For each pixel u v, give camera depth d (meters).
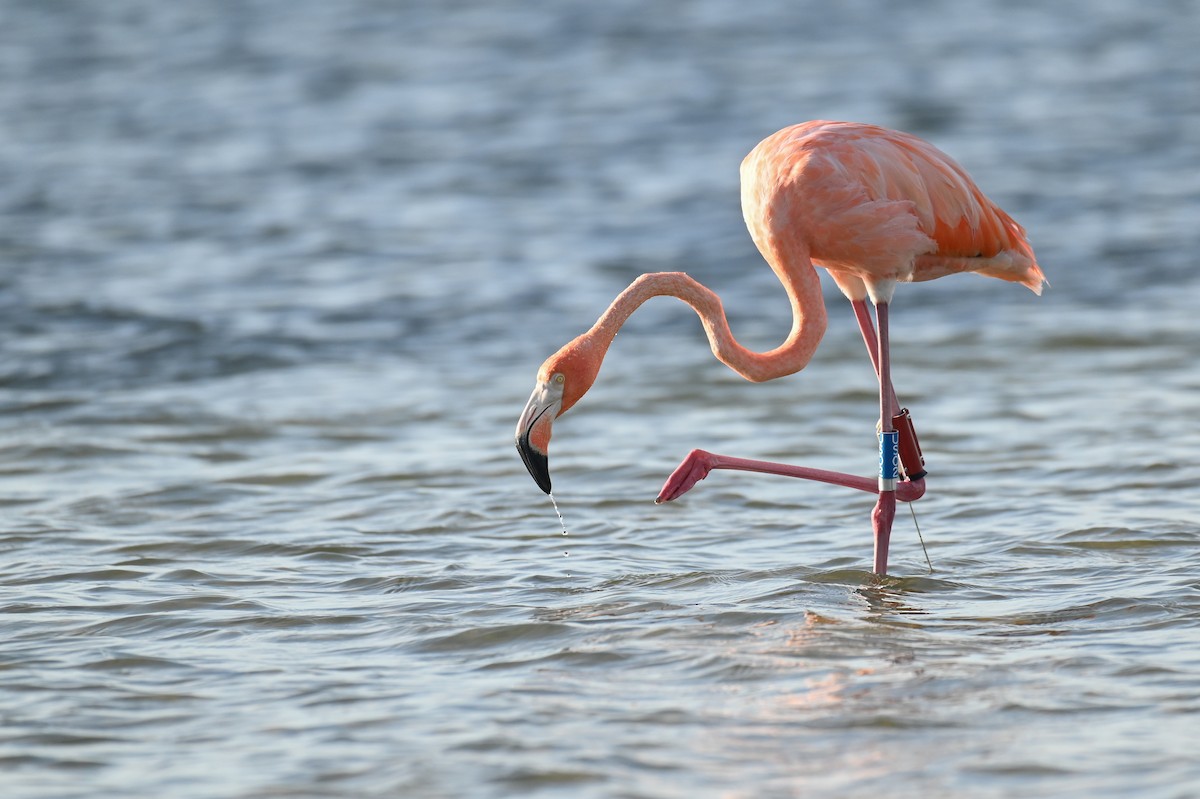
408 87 38.78
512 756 6.73
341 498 12.34
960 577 9.82
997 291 21.30
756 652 8.20
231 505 12.16
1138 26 45.75
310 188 28.88
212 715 7.39
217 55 43.81
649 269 22.62
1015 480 12.41
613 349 18.66
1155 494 11.70
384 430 14.78
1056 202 26.05
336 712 7.39
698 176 28.89
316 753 6.83
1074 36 44.19
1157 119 32.94
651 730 7.04
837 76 38.44
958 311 20.27
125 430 14.72
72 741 7.04
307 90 38.75
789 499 12.19
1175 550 10.17
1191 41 43.00
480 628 8.78
